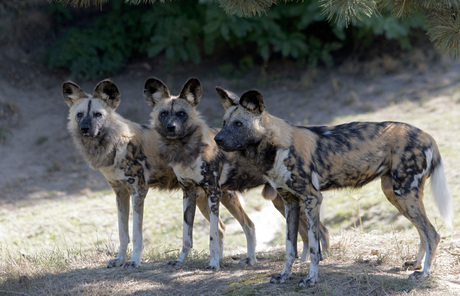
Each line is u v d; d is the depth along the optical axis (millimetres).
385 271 9516
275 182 9164
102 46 28891
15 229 16703
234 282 9164
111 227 16828
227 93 9180
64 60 28406
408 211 9422
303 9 27562
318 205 9086
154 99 10875
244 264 10961
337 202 17062
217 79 28891
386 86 27000
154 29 29469
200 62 30062
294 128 9336
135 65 29531
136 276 9914
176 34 28266
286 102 26625
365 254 10820
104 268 10773
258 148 9023
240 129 8891
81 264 11430
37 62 28875
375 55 29734
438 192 9875
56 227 16797
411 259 10164
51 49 29125
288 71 29500
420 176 9516
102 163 10820
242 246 14812
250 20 27516
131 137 11008
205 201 12023
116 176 10930
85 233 16406
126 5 29688
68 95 11141
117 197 11242
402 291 8281
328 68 29562
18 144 24062
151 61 29719
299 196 9055
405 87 26578
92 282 9695
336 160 9391
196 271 10133
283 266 10320
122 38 29375
